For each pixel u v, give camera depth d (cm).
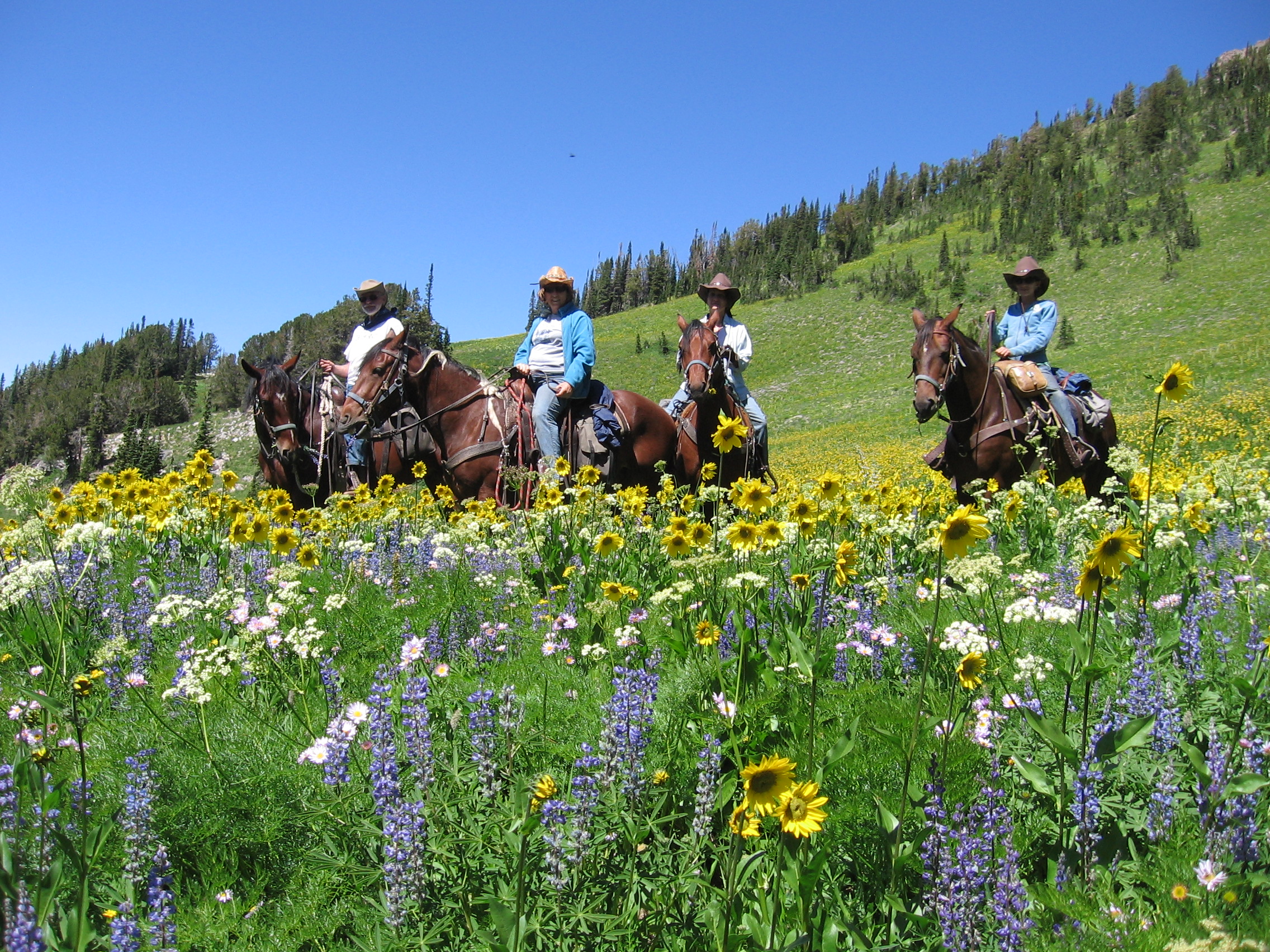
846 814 244
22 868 233
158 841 261
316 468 1207
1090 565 236
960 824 228
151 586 529
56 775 286
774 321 13988
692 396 886
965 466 888
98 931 232
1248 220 11862
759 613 375
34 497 568
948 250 16050
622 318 17400
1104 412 915
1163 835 245
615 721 262
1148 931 203
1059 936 211
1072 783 254
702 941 219
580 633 439
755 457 955
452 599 456
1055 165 18712
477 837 239
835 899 231
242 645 377
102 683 394
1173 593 433
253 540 505
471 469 901
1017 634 406
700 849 239
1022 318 977
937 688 322
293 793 284
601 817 253
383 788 240
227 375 17750
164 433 13238
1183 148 16812
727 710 292
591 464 870
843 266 17612
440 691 349
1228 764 240
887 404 6531
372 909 242
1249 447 1812
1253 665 309
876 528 595
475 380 939
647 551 596
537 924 215
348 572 575
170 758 306
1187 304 8800
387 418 978
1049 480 844
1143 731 237
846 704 318
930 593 443
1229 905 209
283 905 250
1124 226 13825
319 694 377
